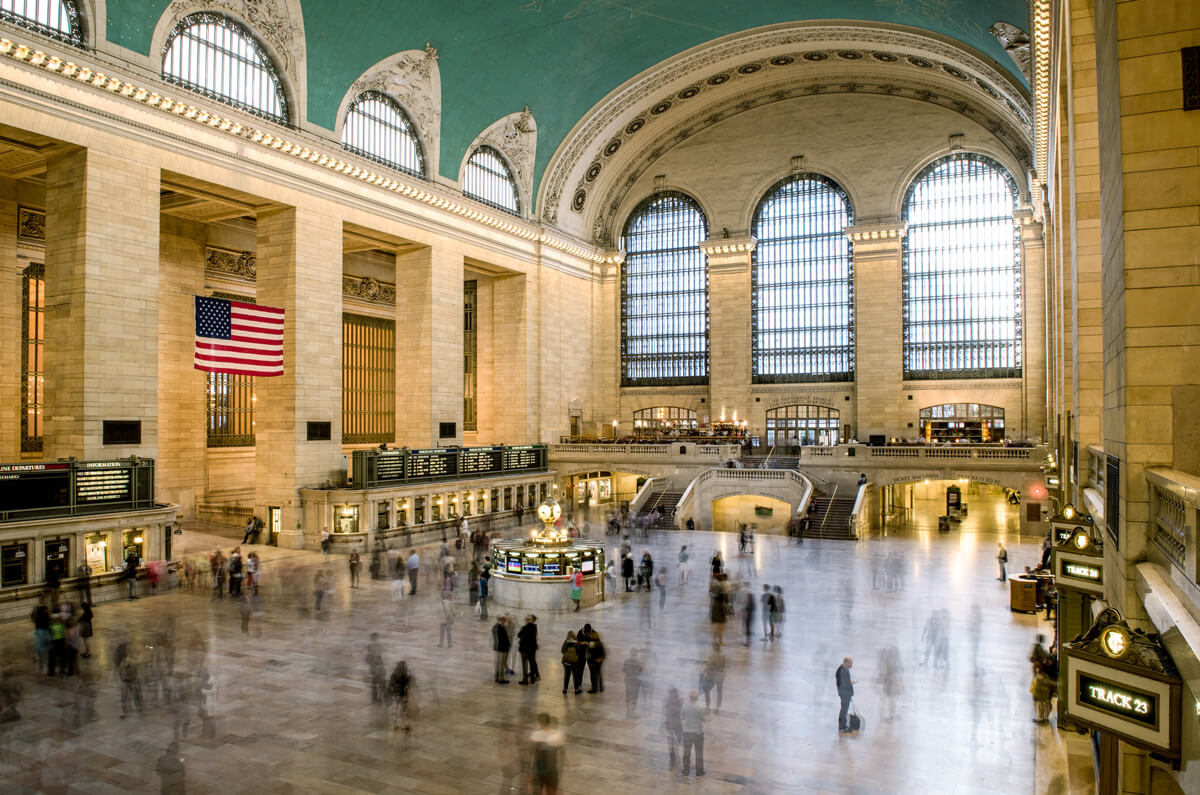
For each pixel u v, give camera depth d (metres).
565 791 10.51
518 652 16.72
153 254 25.42
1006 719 13.02
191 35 27.03
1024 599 20.12
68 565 20.89
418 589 23.06
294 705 13.62
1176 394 7.32
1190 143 7.17
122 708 13.41
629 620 19.42
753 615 18.19
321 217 31.83
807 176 48.91
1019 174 43.28
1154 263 7.32
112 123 24.20
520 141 43.47
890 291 46.12
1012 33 29.48
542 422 46.03
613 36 38.31
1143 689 5.70
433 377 37.53
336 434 32.31
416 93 35.97
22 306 29.09
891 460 37.12
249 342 26.83
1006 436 44.06
